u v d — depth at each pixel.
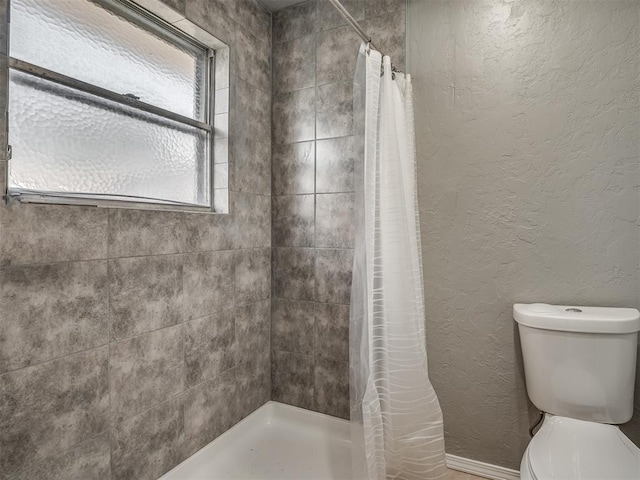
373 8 1.92
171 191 1.72
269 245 2.22
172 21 1.65
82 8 1.36
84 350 1.26
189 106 1.83
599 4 1.48
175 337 1.61
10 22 1.15
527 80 1.59
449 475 1.72
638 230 1.45
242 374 2.01
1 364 1.05
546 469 1.08
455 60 1.72
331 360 2.07
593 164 1.50
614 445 1.19
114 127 1.47
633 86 1.44
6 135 1.08
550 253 1.58
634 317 1.33
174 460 1.60
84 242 1.26
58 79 1.27
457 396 1.76
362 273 1.42
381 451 1.38
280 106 2.20
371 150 1.41
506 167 1.64
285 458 1.84
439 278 1.77
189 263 1.68
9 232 1.07
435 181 1.77
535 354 1.45
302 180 2.14
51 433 1.17
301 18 2.13
